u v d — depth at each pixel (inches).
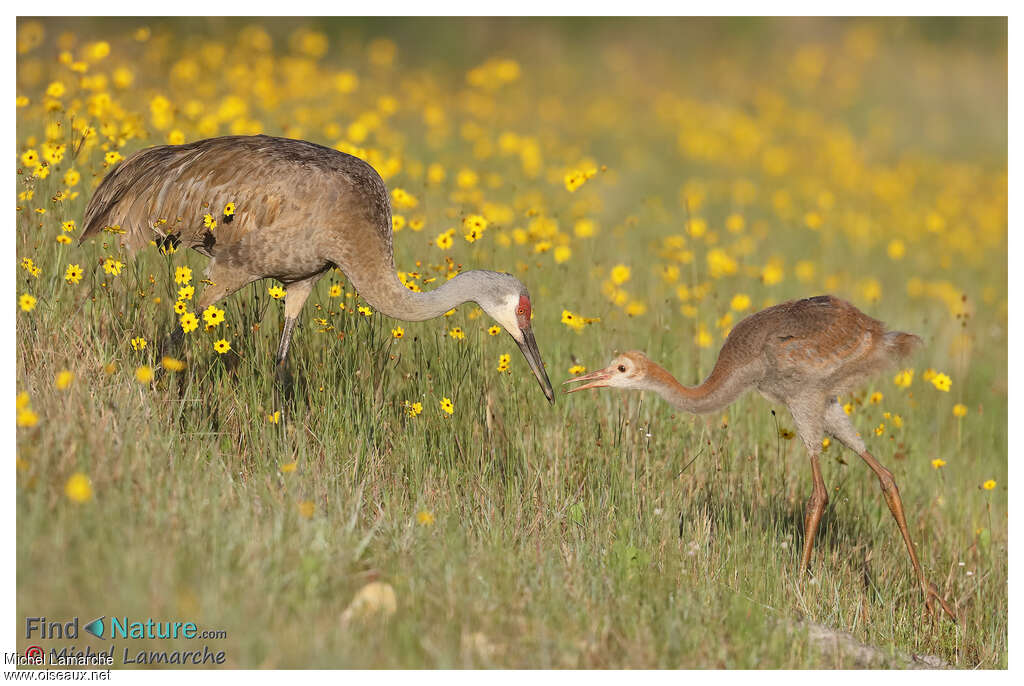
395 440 745.6
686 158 1775.3
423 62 2074.3
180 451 650.2
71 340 704.4
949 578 772.0
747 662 598.5
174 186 741.3
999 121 2315.5
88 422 628.1
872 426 901.8
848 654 637.3
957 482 913.5
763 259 1339.8
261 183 730.2
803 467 870.4
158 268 794.2
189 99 1140.5
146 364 730.2
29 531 546.3
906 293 1339.8
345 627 557.0
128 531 559.5
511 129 1620.3
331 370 754.2
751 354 708.7
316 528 609.9
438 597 592.1
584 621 601.0
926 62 2534.5
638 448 799.1
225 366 759.1
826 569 745.0
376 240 745.0
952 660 713.0
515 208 1083.3
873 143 2041.1
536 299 919.0
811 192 1598.2
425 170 1190.3
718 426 868.0
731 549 724.0
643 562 668.1
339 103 1282.0
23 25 1503.4
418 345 790.5
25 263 698.8
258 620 540.7
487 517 686.5
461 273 770.2
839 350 701.9
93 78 916.0
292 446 702.5
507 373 780.6
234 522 594.2
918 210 1626.5
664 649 592.1
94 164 906.1
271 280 834.2
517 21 2314.2
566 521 719.1
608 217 1440.7
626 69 2258.9
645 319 1024.9
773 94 2162.9
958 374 1114.1
